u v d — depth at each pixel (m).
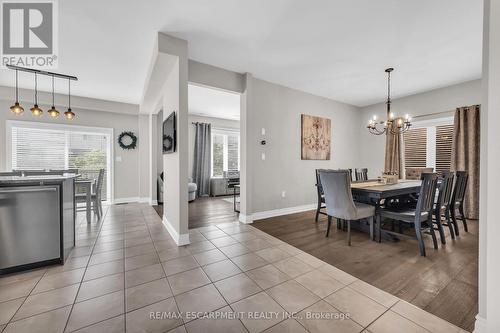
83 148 5.14
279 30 2.46
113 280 1.89
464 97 3.97
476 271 2.03
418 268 2.10
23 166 4.50
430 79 3.86
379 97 4.92
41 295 1.67
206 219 3.97
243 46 2.80
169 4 2.04
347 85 4.20
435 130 4.45
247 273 2.02
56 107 4.75
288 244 2.74
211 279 1.91
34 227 2.08
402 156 4.79
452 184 2.87
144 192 5.70
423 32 2.48
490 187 1.08
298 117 4.47
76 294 1.68
